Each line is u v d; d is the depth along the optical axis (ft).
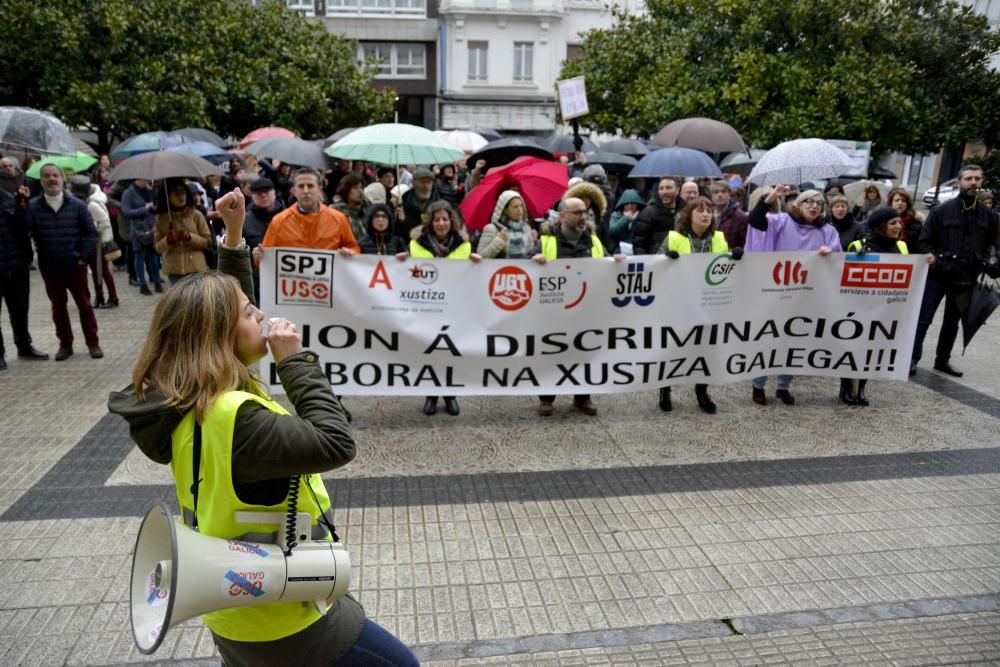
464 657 9.82
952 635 10.44
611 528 13.21
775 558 12.35
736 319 18.39
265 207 19.88
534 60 102.37
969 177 20.49
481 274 17.04
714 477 15.33
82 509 13.44
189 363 5.52
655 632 10.43
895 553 12.58
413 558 12.14
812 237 19.42
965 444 17.34
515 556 12.26
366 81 64.34
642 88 52.34
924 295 21.91
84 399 19.11
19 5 44.11
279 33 58.03
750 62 43.50
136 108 47.03
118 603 10.75
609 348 17.85
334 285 16.74
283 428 5.41
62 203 21.74
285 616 5.72
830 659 9.91
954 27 45.65
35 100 51.01
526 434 17.44
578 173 33.55
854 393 20.67
